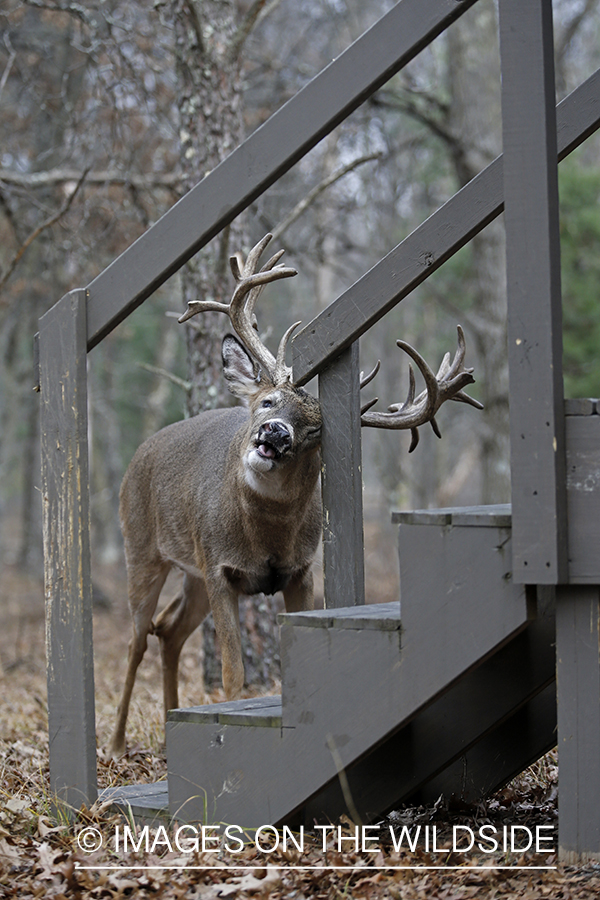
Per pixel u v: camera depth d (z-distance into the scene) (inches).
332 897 195.2
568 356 885.8
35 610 953.5
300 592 321.1
